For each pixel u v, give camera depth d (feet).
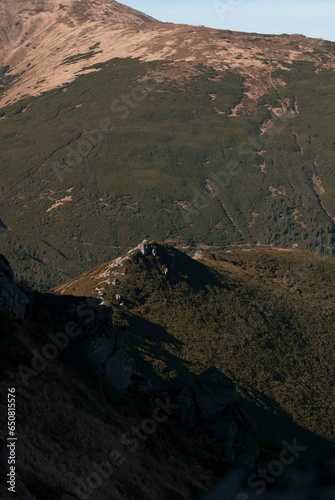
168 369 464.65
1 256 178.40
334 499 154.20
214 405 200.03
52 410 142.72
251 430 203.62
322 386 574.97
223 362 541.75
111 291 573.74
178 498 148.36
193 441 191.72
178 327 562.25
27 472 111.65
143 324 540.52
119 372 187.62
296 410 516.32
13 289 171.12
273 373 559.38
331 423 520.01
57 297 191.83
